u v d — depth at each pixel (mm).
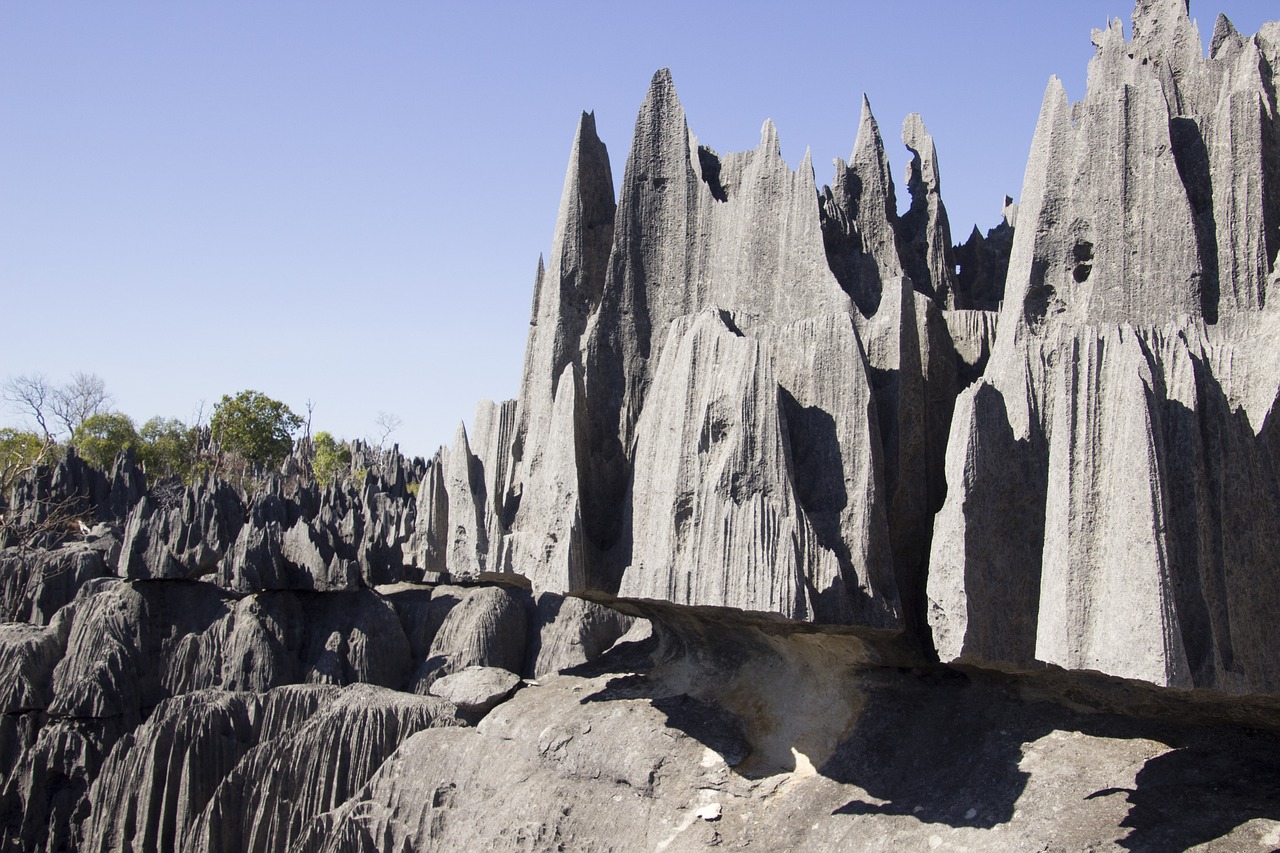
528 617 36938
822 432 20172
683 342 21141
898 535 20625
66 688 35062
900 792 19031
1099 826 15938
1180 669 14562
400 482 51188
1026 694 19703
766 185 23672
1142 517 15141
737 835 19891
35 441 86062
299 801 29812
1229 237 18234
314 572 36344
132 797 31438
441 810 25203
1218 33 22359
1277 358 16422
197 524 37438
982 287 26125
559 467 22625
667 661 26500
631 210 25812
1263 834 14734
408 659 36812
